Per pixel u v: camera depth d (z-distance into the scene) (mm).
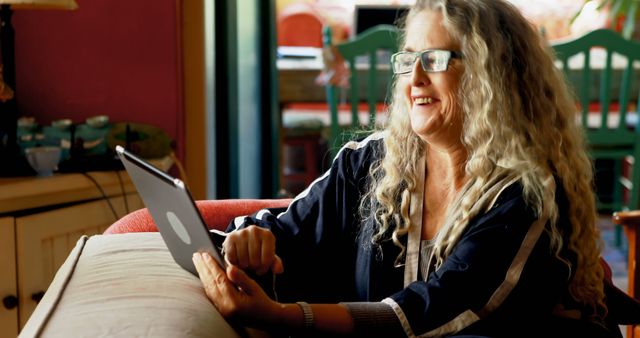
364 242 1562
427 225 1502
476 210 1390
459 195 1444
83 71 2727
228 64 3156
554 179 1394
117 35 2717
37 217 2184
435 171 1511
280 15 5941
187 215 1228
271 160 3959
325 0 6113
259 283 1481
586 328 1440
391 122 1557
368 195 1590
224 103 3172
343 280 1639
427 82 1445
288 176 5059
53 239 2246
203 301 1256
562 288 1389
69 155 2451
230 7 3145
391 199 1524
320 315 1299
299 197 1682
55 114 2734
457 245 1398
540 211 1355
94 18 2709
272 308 1280
